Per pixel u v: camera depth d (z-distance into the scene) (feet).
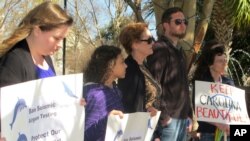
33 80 7.65
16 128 7.13
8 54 8.00
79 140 8.29
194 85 13.76
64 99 8.04
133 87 11.12
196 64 14.94
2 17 41.68
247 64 37.09
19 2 42.24
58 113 7.96
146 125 10.12
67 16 8.27
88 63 10.00
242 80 32.14
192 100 14.37
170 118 12.44
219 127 13.61
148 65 12.41
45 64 8.93
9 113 6.99
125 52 12.55
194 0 16.19
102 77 9.71
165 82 12.48
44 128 7.73
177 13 13.10
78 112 8.24
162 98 12.37
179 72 12.85
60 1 26.45
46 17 8.04
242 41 36.65
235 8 23.15
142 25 11.80
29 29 8.16
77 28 48.80
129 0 17.78
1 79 7.74
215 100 13.47
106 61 9.75
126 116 9.49
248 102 15.35
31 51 8.32
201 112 13.34
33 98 7.48
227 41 21.97
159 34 16.37
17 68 7.85
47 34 8.13
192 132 14.26
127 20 39.37
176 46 13.41
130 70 11.28
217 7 21.80
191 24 16.07
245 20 26.37
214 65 14.12
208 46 14.34
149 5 24.25
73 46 49.49
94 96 9.33
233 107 13.66
